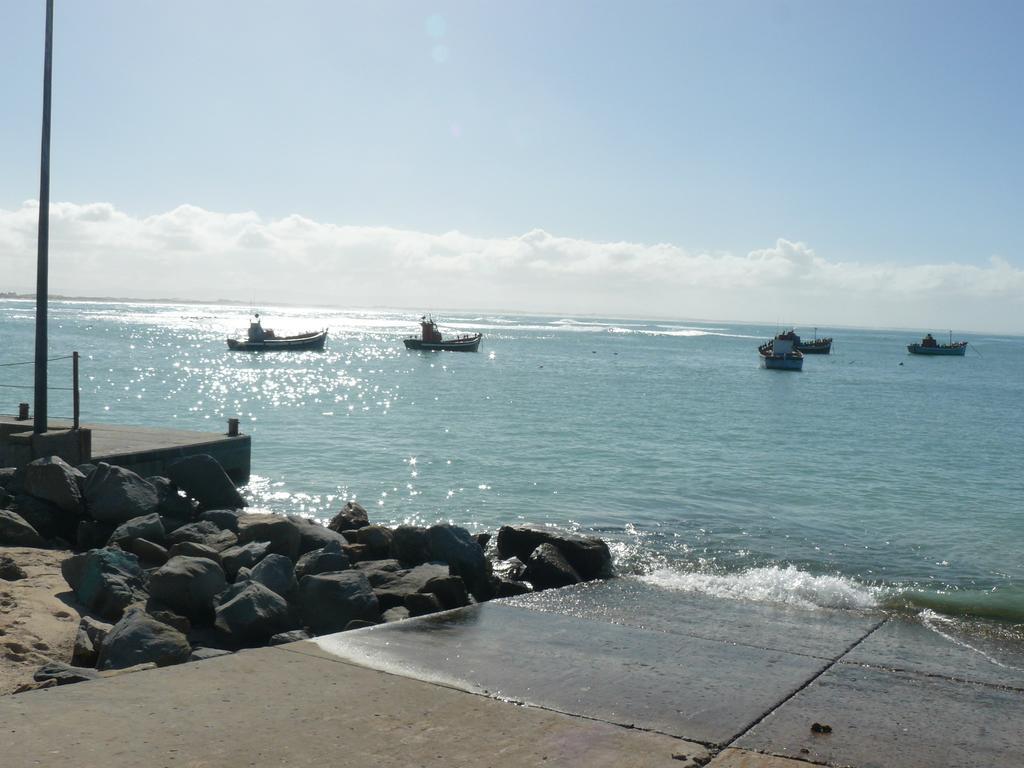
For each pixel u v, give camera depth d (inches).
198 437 828.0
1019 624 423.2
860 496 886.4
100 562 401.1
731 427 1536.7
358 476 935.7
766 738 229.6
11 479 612.7
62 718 215.3
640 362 4138.8
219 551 485.4
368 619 385.7
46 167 645.3
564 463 1050.1
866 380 3339.1
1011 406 2284.7
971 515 798.5
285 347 3762.3
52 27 634.8
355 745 207.5
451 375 2795.3
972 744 234.8
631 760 208.2
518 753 208.2
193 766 190.9
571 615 358.6
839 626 375.2
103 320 7667.3
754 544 648.4
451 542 481.7
